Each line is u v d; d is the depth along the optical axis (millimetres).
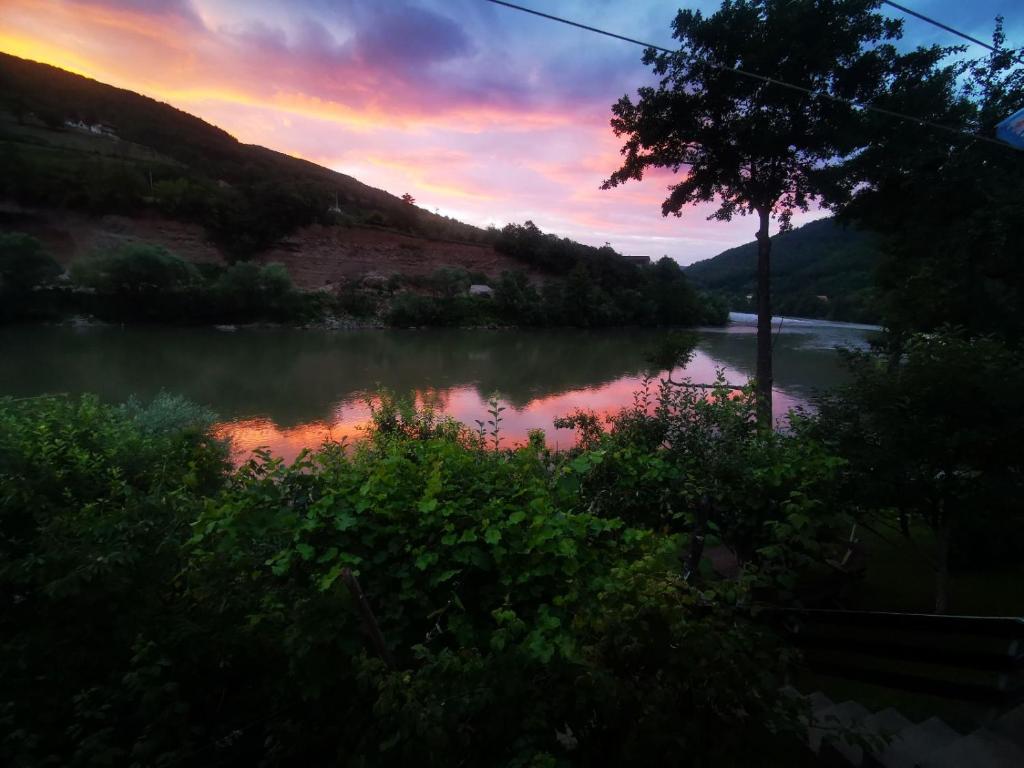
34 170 69688
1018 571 6508
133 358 37969
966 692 2477
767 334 12141
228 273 63438
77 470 5176
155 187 79062
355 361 41938
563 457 4574
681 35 11086
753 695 1844
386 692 1843
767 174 11648
